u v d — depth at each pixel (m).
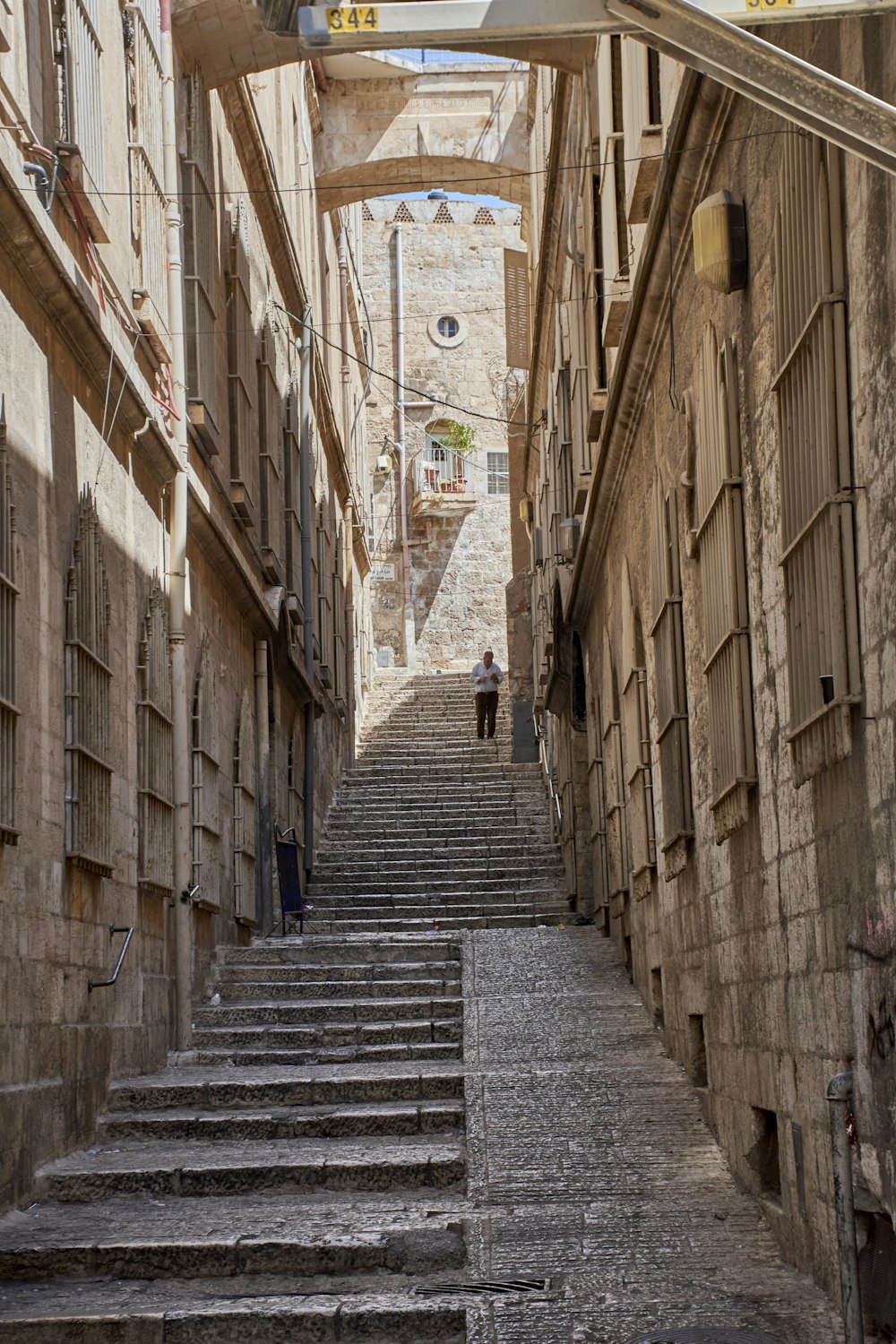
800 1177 6.15
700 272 6.68
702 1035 9.14
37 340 7.54
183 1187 7.84
